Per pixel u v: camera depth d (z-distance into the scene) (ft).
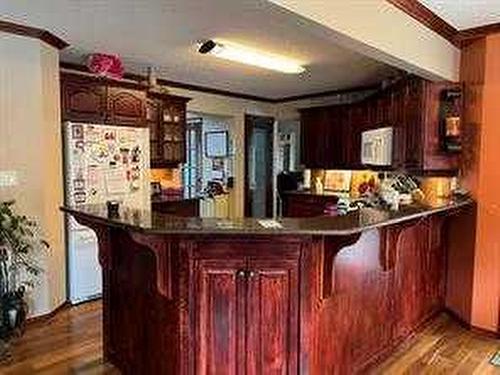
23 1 9.62
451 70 11.55
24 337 11.03
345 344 8.54
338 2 7.43
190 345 7.45
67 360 9.85
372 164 15.21
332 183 21.62
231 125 23.02
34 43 11.76
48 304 12.30
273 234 6.86
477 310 11.62
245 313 7.41
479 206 11.55
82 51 14.02
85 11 10.21
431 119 11.82
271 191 25.07
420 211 9.48
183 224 7.34
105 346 9.88
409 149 12.64
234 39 12.45
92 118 14.08
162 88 18.25
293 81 19.04
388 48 8.82
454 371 9.45
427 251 11.68
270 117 24.58
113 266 9.45
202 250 7.31
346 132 19.53
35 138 11.91
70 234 13.43
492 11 9.93
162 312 7.86
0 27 11.09
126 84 15.02
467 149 11.78
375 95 16.71
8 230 10.66
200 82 19.45
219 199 23.03
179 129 19.10
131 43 13.07
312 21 6.97
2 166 11.34
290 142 25.21
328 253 7.51
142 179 15.43
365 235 8.80
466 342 10.97
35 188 11.96
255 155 24.40
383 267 9.53
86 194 13.69
